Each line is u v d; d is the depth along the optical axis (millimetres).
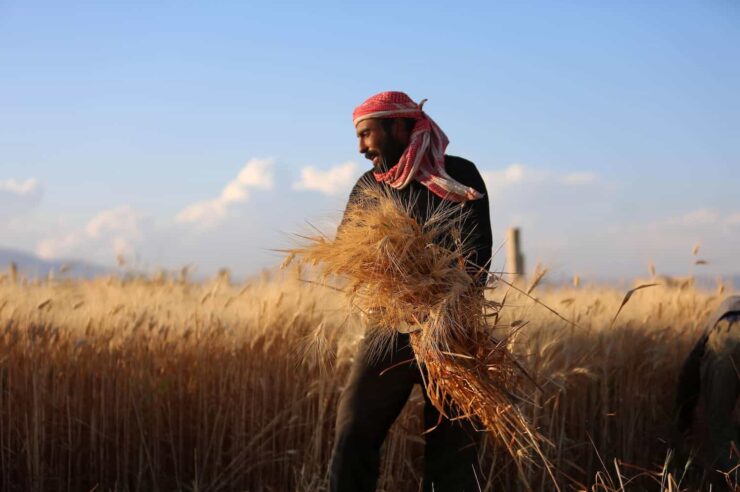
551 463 4238
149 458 4539
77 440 4691
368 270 3049
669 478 3570
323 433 4590
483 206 3244
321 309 4867
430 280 2984
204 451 4688
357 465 3107
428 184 3207
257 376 4762
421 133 3248
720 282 6156
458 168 3344
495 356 3014
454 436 3230
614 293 6383
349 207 3377
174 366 4891
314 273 3205
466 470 3227
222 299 5746
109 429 4758
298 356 4711
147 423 4781
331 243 3141
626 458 4742
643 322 5426
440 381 3006
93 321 5070
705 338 4531
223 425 4633
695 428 4898
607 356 4758
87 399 4848
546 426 4445
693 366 4641
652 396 4969
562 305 5246
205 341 4949
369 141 3359
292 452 4363
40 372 4660
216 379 4898
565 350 4641
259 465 4531
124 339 4879
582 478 4512
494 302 3023
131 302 5633
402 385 3141
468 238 3137
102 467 4625
